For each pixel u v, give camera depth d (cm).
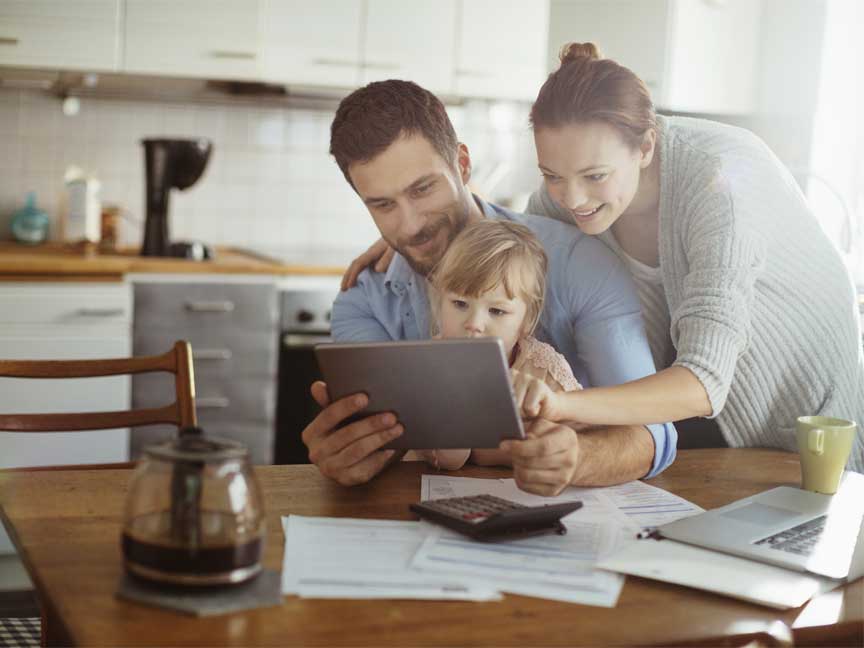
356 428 131
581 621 96
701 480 149
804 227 174
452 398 124
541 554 112
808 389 177
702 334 150
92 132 361
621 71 167
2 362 162
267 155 382
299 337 331
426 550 112
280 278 328
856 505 133
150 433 318
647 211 176
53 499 129
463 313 173
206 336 321
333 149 178
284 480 140
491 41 364
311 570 105
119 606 94
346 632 91
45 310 301
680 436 193
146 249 330
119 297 308
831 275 176
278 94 360
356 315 191
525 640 92
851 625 99
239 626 91
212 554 95
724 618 99
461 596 100
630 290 175
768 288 172
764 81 284
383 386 127
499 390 121
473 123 392
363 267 191
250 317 325
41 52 324
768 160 175
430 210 177
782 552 113
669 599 103
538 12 366
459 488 139
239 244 383
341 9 349
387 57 356
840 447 140
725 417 180
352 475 135
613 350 170
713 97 292
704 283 156
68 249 337
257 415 330
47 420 160
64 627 91
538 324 176
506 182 396
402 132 172
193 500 95
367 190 177
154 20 333
